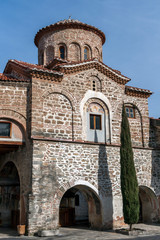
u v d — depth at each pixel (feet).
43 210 47.11
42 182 48.19
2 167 65.10
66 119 54.03
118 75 61.98
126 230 49.32
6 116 50.11
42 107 51.88
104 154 56.29
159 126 66.08
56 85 54.44
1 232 54.85
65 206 64.18
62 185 50.16
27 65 57.82
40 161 48.91
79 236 46.03
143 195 63.82
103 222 52.75
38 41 80.12
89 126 56.59
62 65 55.26
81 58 72.74
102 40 81.56
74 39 73.00
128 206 49.88
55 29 73.92
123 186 51.19
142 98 65.67
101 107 59.26
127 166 51.88
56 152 51.01
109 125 58.85
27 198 46.91
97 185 53.78
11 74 64.80
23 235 45.80
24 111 51.65
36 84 52.29
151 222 61.46
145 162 62.03
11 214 64.44
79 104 56.18
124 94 63.31
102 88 59.93
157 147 64.69
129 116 63.36
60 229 56.08
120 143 58.90
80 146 53.93
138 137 63.05
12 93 51.47
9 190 66.54
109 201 54.29
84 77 58.23
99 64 59.93
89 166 53.83
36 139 49.34
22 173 51.78
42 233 44.50
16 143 50.60
